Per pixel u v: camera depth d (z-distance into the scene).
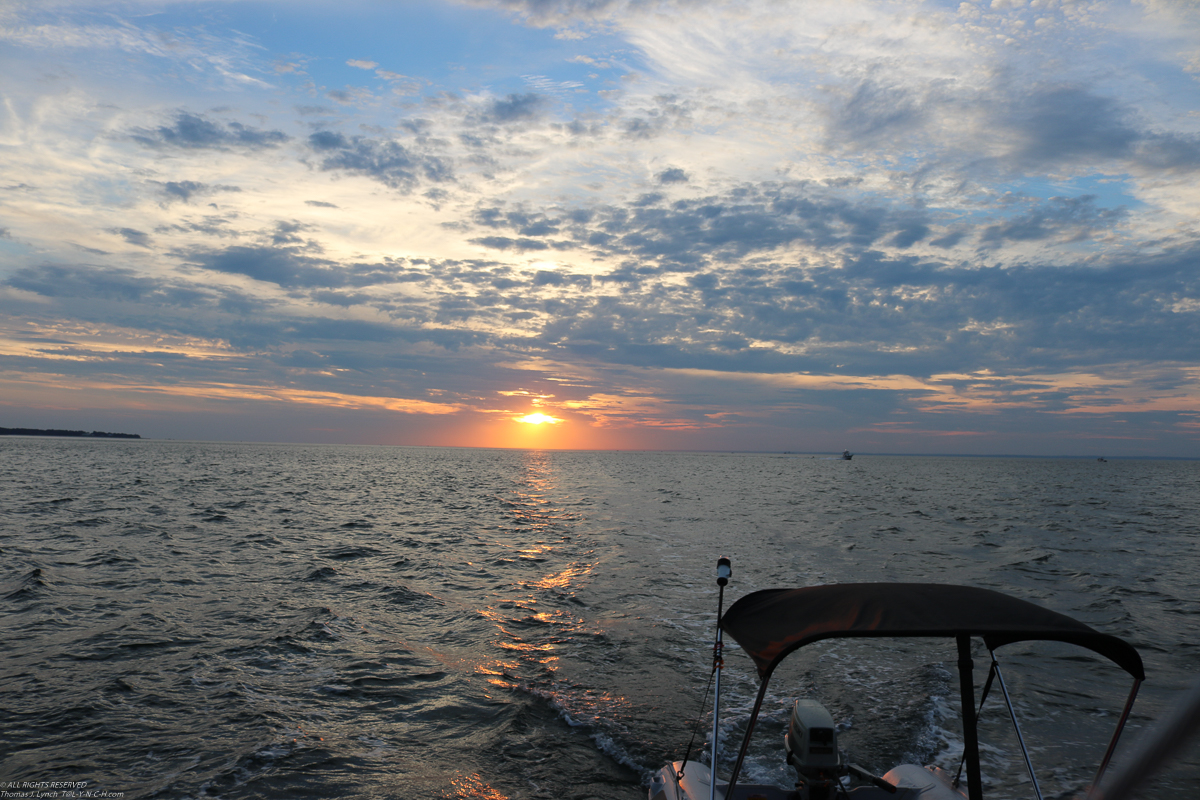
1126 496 62.78
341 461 127.12
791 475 105.06
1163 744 1.12
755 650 4.75
